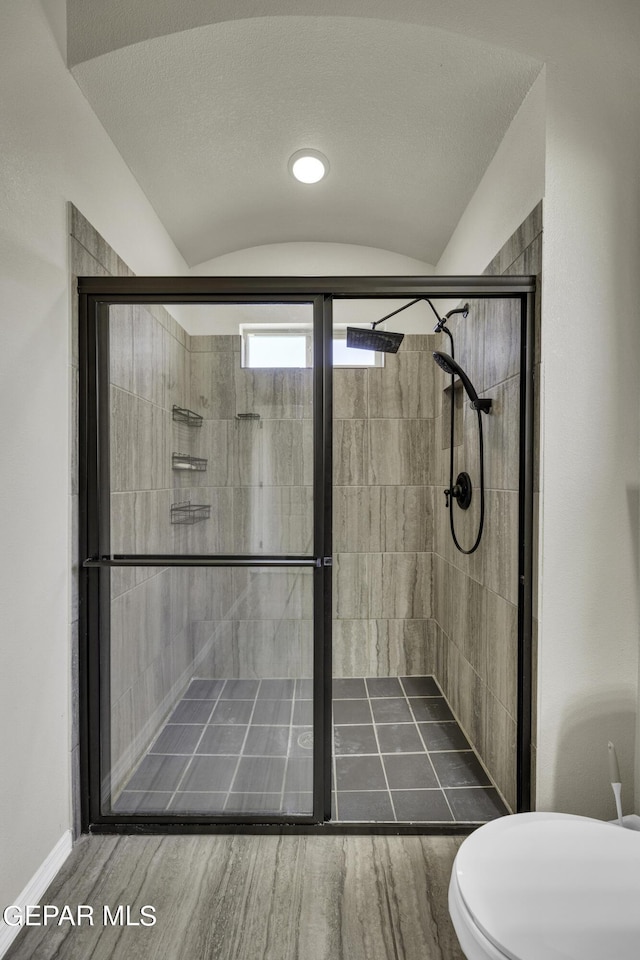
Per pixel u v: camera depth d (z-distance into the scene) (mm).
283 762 1630
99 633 1617
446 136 1869
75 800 1552
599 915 856
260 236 2705
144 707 1645
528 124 1560
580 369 1464
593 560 1482
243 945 1225
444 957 1198
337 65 1629
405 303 2830
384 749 2096
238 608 1629
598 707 1496
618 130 1458
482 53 1495
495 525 1820
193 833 1594
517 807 1578
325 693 1625
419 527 2848
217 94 1721
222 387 1605
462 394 2297
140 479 1613
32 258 1316
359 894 1368
